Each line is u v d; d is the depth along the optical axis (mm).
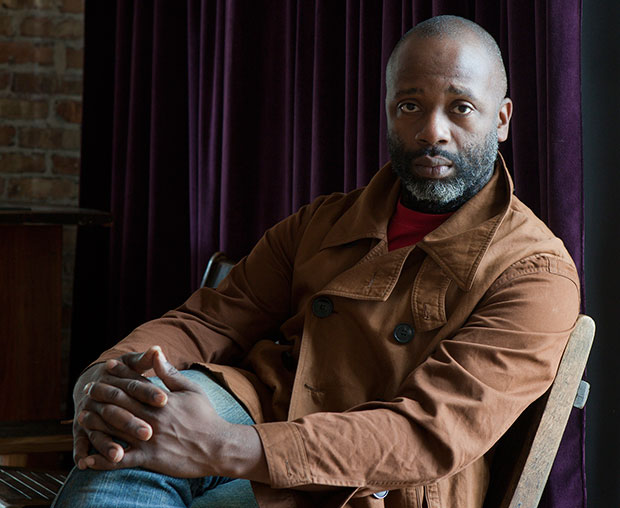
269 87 2639
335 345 1479
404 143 1474
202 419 1252
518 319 1353
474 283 1403
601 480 1938
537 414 1399
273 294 1696
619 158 1887
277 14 2615
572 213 1754
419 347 1423
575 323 1403
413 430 1283
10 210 2643
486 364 1323
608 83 1900
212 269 2311
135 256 3100
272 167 2650
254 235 2695
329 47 2367
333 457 1255
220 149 2789
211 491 1411
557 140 1751
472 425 1290
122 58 3145
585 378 1856
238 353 1678
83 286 3262
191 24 2916
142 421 1240
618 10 1881
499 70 1501
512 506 1413
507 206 1457
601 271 1922
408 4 2102
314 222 1658
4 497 1725
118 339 3182
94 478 1253
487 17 1972
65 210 2725
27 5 3395
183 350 1600
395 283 1455
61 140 3432
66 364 3443
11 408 2740
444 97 1444
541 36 1788
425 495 1362
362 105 2223
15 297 2732
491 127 1485
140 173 3086
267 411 1497
